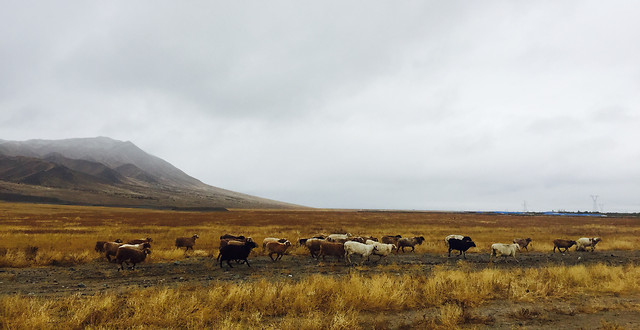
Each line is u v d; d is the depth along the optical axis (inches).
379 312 339.3
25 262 597.3
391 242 951.0
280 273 552.7
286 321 291.4
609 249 995.9
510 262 721.0
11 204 3897.6
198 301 327.9
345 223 2159.2
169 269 576.4
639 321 318.7
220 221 2249.0
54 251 697.6
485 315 332.8
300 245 900.6
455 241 785.6
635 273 516.7
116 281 476.4
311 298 350.9
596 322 317.4
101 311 296.0
